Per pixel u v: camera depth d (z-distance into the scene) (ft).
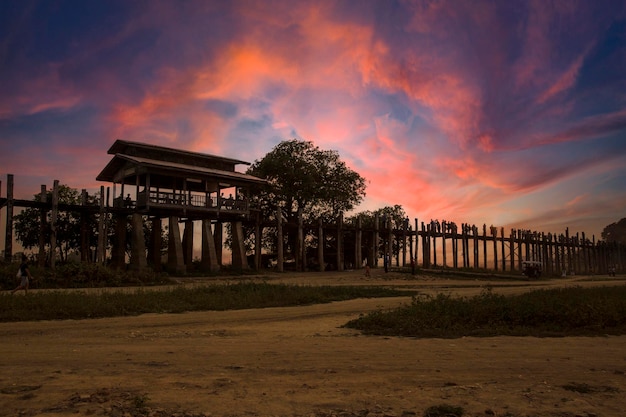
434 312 44.50
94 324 42.73
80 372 23.54
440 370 24.79
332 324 45.14
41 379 22.07
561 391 21.03
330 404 18.86
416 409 18.42
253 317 50.26
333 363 26.18
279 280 117.91
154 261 134.92
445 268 183.42
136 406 18.17
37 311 47.09
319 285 97.71
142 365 25.32
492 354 29.17
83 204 113.09
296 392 20.40
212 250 136.77
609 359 28.02
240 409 18.11
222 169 145.89
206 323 45.06
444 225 200.54
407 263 214.07
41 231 106.52
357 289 85.25
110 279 93.71
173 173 126.11
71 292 65.92
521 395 20.36
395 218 218.59
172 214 128.16
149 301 57.21
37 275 87.81
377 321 42.37
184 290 71.56
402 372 24.23
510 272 199.11
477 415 17.92
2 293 62.69
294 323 45.91
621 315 43.19
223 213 140.36
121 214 124.57
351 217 205.98
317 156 190.60
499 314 43.47
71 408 17.94
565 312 42.70
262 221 154.61
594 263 286.66
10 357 27.27
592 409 18.63
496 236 223.30
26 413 17.34
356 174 199.82
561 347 31.86
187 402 18.83
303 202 188.85
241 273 132.67
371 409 18.33
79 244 141.49
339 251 167.02
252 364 25.80
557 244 261.03
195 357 27.63
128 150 128.26
